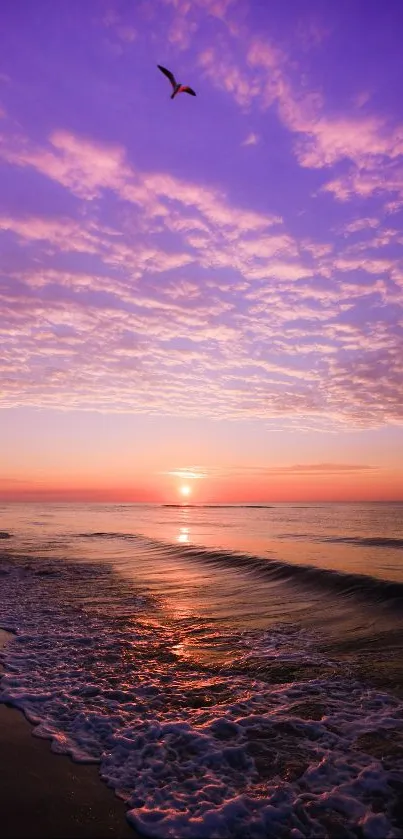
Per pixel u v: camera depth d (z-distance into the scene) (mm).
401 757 4734
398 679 6695
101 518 60531
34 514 72438
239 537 30531
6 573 16859
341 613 10562
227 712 5852
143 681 6875
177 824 3738
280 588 13461
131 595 12984
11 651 8219
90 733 5293
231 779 4406
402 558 19250
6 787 4234
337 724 5480
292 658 7766
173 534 33531
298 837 3645
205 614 10859
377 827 3730
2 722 5535
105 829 3678
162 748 4969
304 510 88438
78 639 8922
